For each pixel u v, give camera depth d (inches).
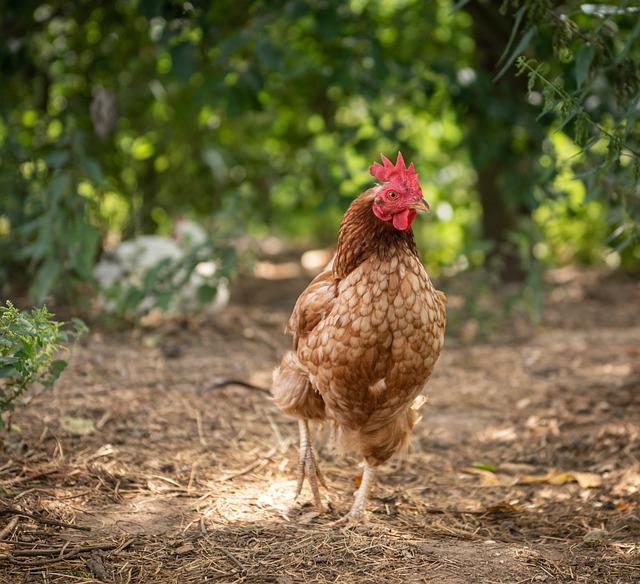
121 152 445.1
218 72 374.3
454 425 268.1
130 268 358.9
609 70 217.8
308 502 203.2
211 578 159.9
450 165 536.7
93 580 155.7
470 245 387.5
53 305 366.9
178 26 335.3
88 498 192.2
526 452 244.8
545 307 452.1
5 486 191.3
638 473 221.3
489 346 369.4
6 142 361.7
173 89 452.4
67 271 349.1
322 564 168.4
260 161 515.5
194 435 239.8
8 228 376.5
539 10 204.5
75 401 255.0
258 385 289.1
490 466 232.1
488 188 468.8
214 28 362.3
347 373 174.2
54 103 449.1
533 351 356.8
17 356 174.9
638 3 207.6
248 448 235.0
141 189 470.9
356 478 215.9
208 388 253.1
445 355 352.8
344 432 193.3
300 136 520.1
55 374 188.2
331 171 382.3
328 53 386.3
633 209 236.5
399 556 173.3
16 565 158.6
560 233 553.6
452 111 405.1
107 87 415.5
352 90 361.4
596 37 206.1
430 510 203.0
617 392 291.4
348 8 360.5
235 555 170.1
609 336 383.9
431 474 229.3
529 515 200.8
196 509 192.1
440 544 181.2
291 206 543.2
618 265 560.4
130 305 328.8
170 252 366.9
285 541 178.4
